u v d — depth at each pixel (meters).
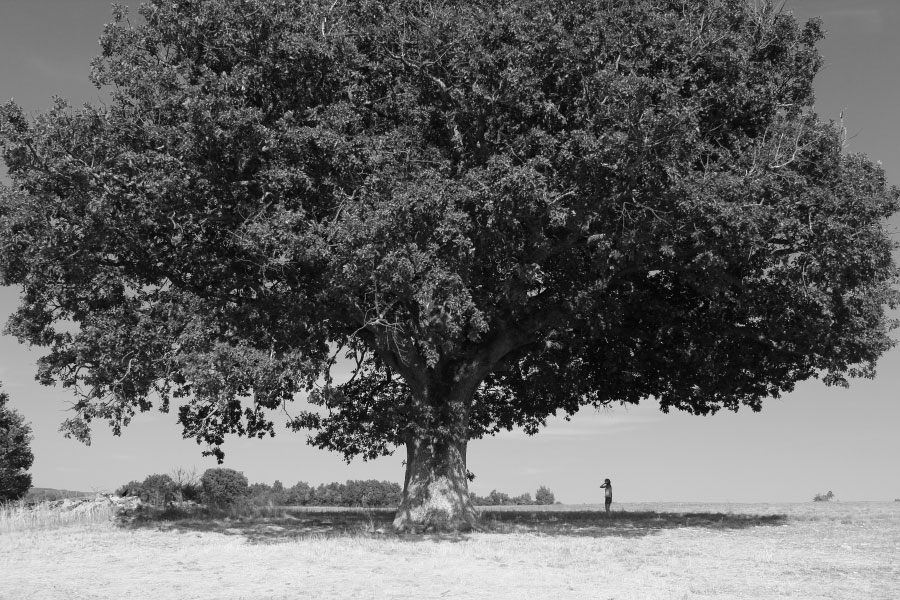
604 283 21.12
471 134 19.64
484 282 19.97
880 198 19.69
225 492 37.16
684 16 20.09
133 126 18.95
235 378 18.69
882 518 26.20
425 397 22.69
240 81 18.23
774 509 32.84
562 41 18.41
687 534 20.73
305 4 19.47
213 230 19.94
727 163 19.64
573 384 26.78
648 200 19.12
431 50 19.45
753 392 27.00
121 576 13.65
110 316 20.58
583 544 18.23
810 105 21.70
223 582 12.99
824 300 19.45
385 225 17.11
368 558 15.84
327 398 19.80
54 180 18.47
